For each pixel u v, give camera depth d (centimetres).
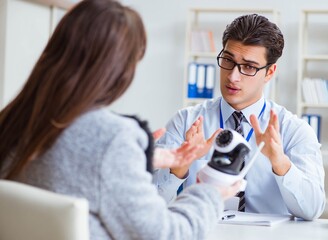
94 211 132
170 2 612
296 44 586
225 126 276
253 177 266
